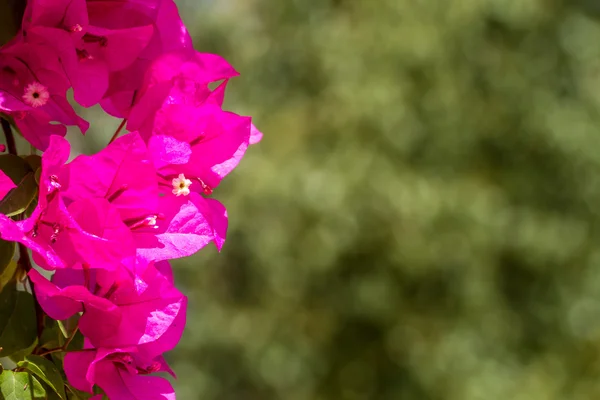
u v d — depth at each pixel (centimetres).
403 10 845
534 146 849
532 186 847
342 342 838
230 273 882
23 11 109
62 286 102
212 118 111
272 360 838
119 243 99
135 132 103
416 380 806
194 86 114
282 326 848
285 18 901
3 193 101
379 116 809
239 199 817
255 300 870
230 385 870
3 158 105
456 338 801
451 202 788
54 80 107
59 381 104
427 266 792
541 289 839
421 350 812
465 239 791
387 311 810
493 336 818
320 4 898
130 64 111
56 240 99
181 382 868
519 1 842
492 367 799
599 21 888
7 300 112
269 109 881
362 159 798
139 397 107
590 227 843
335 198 785
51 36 104
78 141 553
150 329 104
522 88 849
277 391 861
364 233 791
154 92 110
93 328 104
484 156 858
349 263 814
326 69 845
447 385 797
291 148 841
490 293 809
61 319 103
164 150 107
